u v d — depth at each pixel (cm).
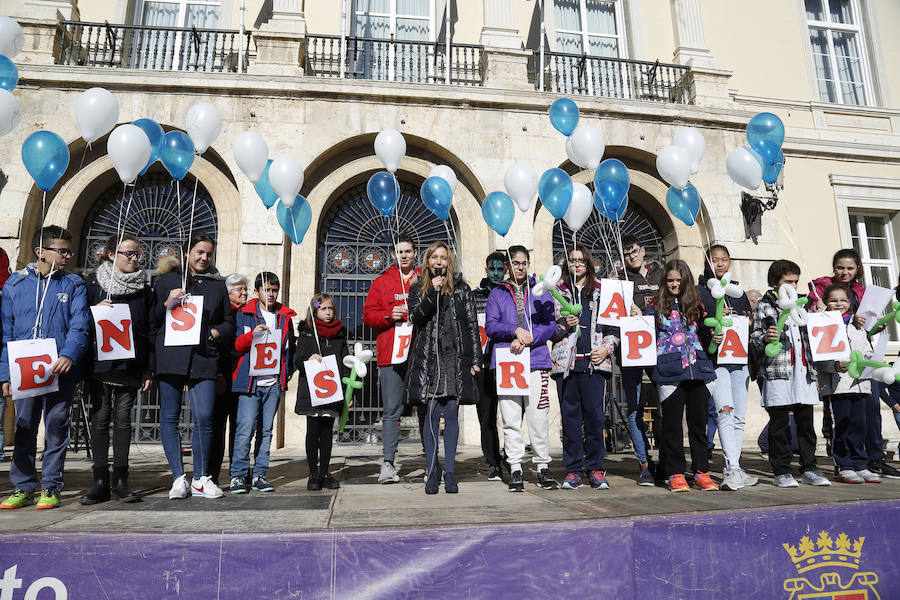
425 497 356
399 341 437
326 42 977
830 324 405
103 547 229
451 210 923
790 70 1119
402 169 907
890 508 291
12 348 321
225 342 384
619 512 279
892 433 908
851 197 1052
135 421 809
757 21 1128
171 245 879
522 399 410
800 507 281
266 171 462
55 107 821
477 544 241
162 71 833
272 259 820
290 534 235
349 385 431
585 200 440
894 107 1140
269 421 418
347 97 873
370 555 235
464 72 984
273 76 854
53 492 331
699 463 381
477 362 387
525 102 906
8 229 784
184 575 229
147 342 372
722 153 969
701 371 378
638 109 939
